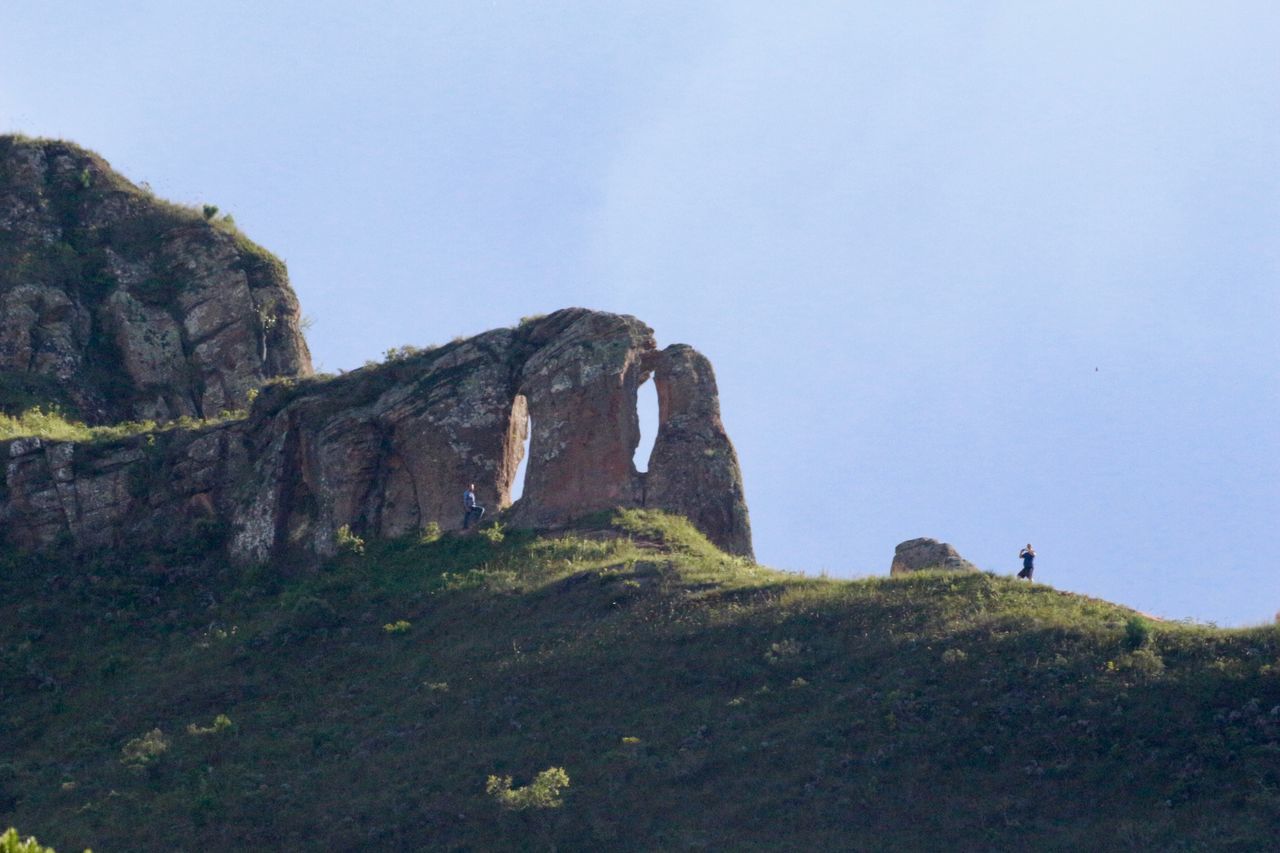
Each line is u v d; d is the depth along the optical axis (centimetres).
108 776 17625
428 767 16950
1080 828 14662
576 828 15550
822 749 16288
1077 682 16625
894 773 15750
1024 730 16038
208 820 16325
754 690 17650
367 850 15638
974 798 15288
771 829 15250
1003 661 17250
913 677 17238
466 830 15738
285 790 16812
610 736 17125
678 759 16462
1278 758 15062
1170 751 15400
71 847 16038
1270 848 13875
